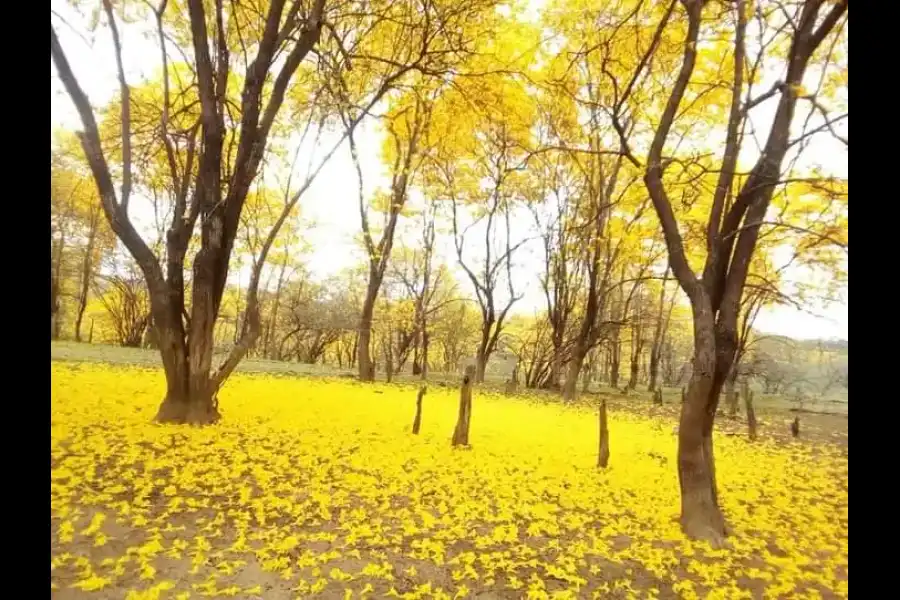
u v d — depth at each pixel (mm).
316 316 29766
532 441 10383
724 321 5883
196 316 8859
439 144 20656
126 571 4039
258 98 8984
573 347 20344
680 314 26188
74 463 6082
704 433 6000
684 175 8406
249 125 8953
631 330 28188
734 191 8500
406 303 28938
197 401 8922
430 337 32500
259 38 11258
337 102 10359
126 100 8320
